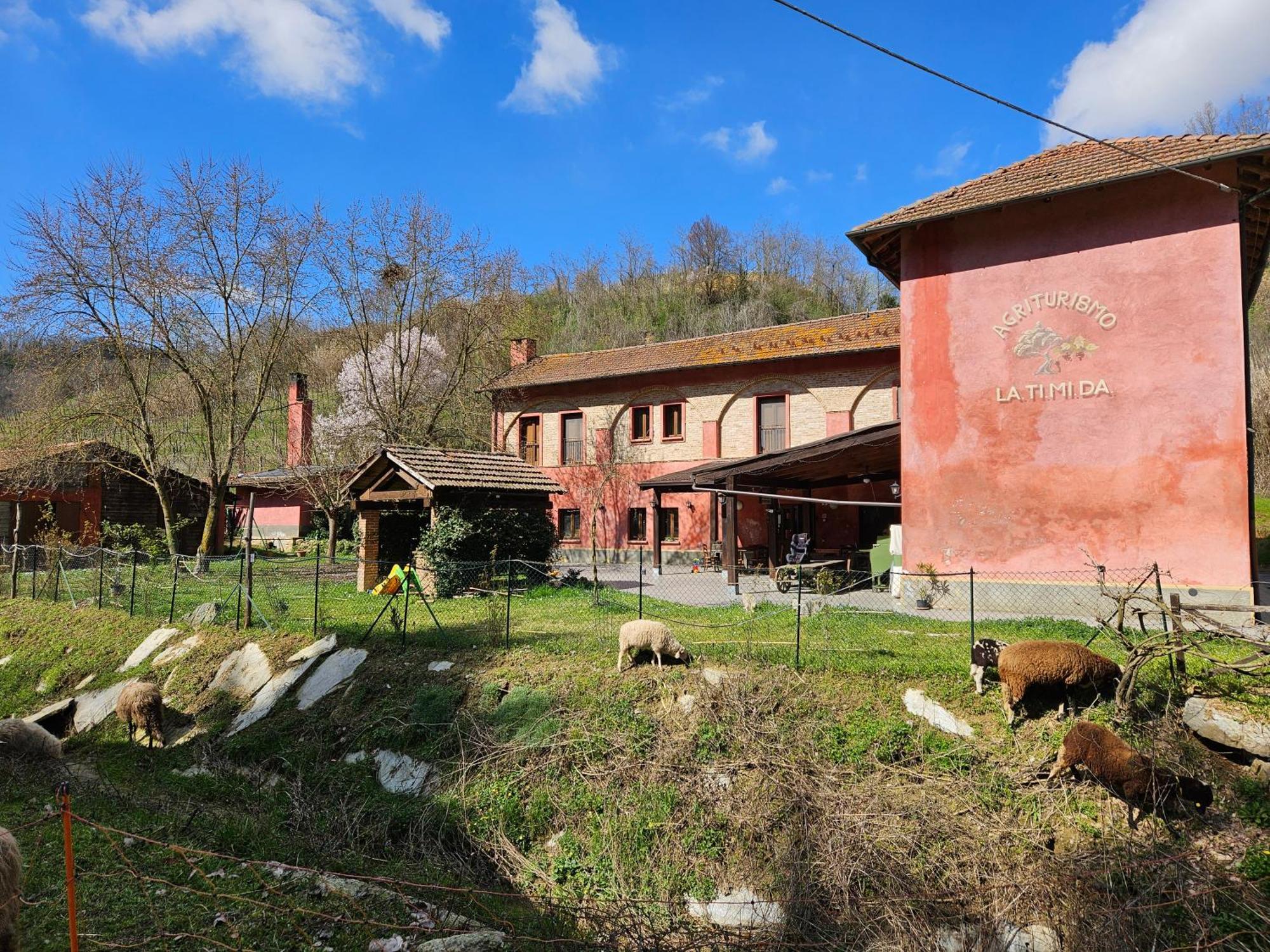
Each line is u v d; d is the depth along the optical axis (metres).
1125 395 12.12
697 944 5.84
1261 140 11.23
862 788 7.17
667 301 67.69
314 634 12.20
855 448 17.66
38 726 10.13
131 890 6.14
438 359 34.12
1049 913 5.78
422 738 9.02
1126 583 11.87
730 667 9.20
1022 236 13.09
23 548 20.83
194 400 28.16
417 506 18.28
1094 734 6.61
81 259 23.88
